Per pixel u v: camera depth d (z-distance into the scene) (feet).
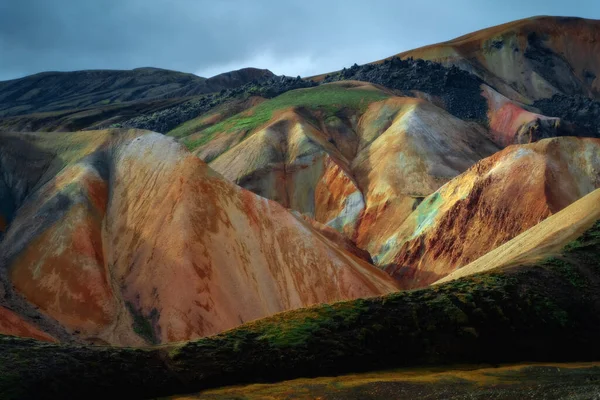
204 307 343.46
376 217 555.69
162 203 388.98
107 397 182.09
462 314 214.48
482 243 449.89
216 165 651.66
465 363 204.13
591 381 172.96
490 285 227.20
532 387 171.73
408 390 178.40
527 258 248.32
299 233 392.06
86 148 449.06
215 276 357.61
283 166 628.28
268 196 607.78
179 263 355.97
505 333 211.61
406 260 484.33
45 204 396.98
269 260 377.91
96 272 360.48
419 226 512.22
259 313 353.92
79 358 189.78
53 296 350.64
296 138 652.48
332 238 458.50
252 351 203.41
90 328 337.93
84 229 379.55
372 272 419.74
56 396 176.55
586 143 475.72
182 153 413.59
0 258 374.63
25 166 450.30
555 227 275.80
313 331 211.82
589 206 273.54
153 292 351.87
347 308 222.69
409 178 585.63
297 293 368.48
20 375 177.88
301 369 199.00
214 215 383.86
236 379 195.00
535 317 216.33
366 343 208.33
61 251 367.25
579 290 228.22
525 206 446.60
